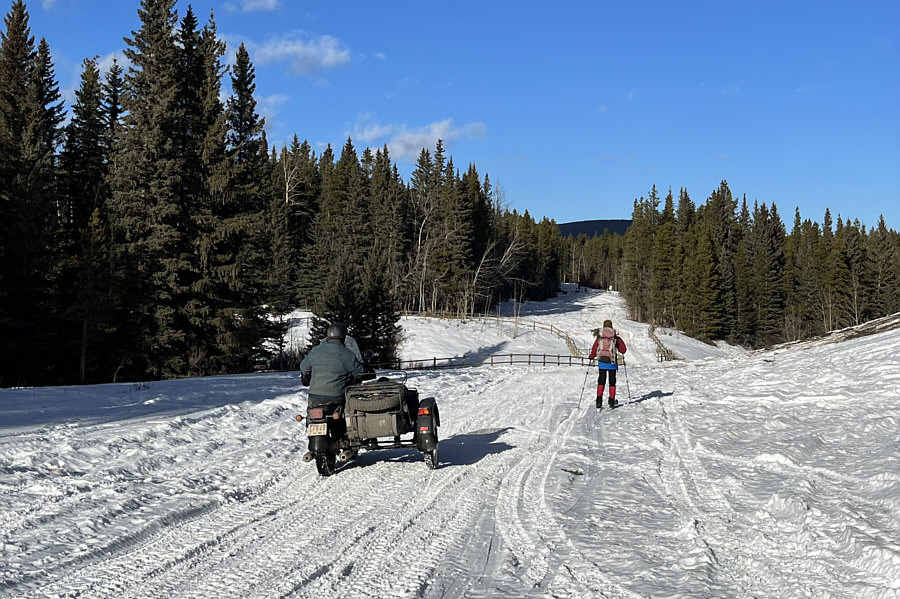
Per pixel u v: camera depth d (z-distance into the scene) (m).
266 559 4.91
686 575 4.43
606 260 184.38
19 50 49.00
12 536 5.22
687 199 135.62
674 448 9.01
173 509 6.15
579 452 9.09
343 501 6.70
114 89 50.69
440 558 4.95
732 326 89.38
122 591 4.25
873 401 10.70
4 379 33.44
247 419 11.87
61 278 36.47
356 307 42.53
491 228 92.81
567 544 5.23
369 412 7.78
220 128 35.72
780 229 119.31
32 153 40.31
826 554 4.66
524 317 93.94
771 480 6.87
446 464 8.57
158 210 33.97
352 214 80.00
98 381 34.16
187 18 39.47
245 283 36.47
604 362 13.39
